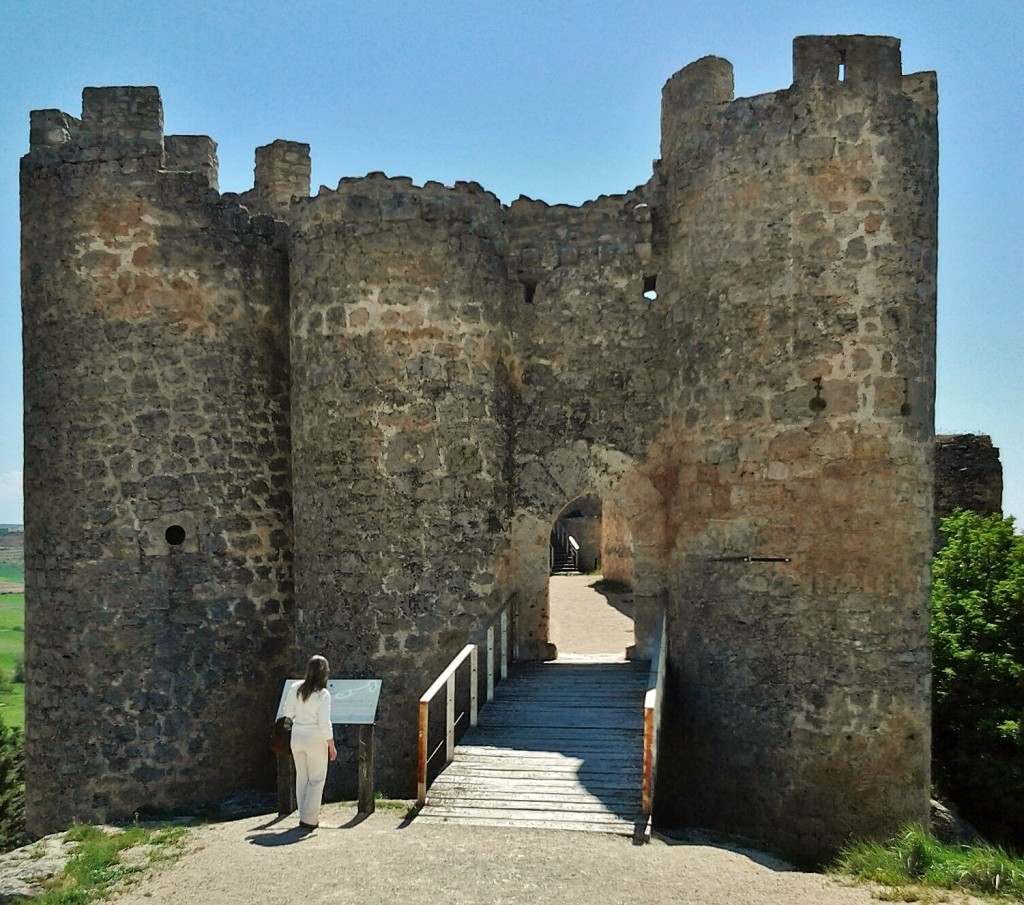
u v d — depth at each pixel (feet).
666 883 18.70
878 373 27.61
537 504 33.86
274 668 34.24
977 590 37.29
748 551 28.55
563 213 34.35
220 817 29.45
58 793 31.86
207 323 33.65
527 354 34.24
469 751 26.25
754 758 27.99
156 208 32.99
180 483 32.89
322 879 18.86
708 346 30.04
